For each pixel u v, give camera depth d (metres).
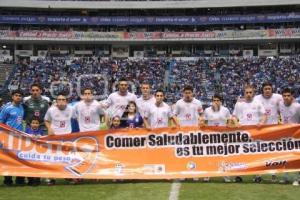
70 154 9.84
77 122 11.03
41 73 54.19
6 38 59.72
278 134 9.98
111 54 62.72
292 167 9.89
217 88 49.38
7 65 56.47
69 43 61.72
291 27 60.47
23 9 64.56
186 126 10.03
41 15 64.06
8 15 62.56
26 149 9.76
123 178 9.73
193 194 8.42
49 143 9.82
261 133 10.00
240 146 9.98
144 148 9.98
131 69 54.94
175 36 59.84
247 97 10.58
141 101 11.69
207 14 64.25
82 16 63.47
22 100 10.71
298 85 48.16
